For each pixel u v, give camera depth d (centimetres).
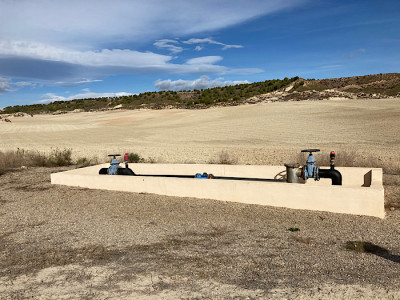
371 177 847
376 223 630
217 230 607
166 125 4434
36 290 398
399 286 377
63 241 566
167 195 884
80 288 399
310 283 391
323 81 10181
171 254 495
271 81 10625
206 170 1057
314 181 906
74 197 884
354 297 357
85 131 4134
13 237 596
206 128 3656
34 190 984
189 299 364
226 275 420
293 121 3697
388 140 2206
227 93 10156
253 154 1728
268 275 416
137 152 1984
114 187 956
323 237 559
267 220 662
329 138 2430
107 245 540
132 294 380
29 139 3303
